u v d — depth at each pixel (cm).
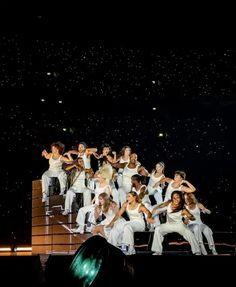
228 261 996
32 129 1994
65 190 1426
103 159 1427
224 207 1814
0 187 1986
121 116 1945
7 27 1719
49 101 1975
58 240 1338
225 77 1856
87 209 1241
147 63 1895
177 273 1000
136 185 1266
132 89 1930
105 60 1908
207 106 1889
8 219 1983
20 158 1997
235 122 1856
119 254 162
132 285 162
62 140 1975
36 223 1463
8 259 1030
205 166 1875
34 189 1499
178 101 1909
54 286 205
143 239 1216
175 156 1902
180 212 1110
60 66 1931
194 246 1088
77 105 1969
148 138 1925
